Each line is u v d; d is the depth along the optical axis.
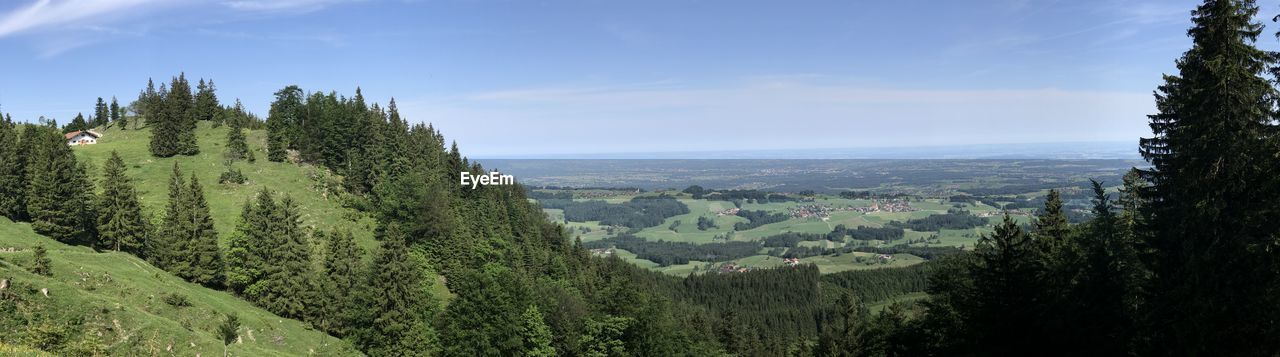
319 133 147.25
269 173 132.88
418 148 155.00
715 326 138.00
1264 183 30.08
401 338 74.81
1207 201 32.59
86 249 82.25
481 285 70.06
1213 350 31.50
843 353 101.25
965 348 40.69
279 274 82.62
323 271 87.25
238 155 137.00
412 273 79.50
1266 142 30.33
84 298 52.31
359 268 87.25
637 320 76.75
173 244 83.75
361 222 121.62
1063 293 38.50
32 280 50.50
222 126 162.00
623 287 84.81
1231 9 31.22
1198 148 33.53
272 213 87.44
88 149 142.75
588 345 76.44
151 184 120.44
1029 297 37.59
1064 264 41.38
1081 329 36.19
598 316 85.19
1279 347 29.86
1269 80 31.31
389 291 76.12
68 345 46.59
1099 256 38.34
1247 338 30.67
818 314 186.62
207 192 119.31
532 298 79.50
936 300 48.84
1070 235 54.38
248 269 85.00
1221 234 32.59
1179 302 33.06
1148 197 38.56
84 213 87.19
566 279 136.88
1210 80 32.25
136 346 50.97
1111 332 36.50
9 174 88.25
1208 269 32.03
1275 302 29.12
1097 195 47.31
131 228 86.56
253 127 170.12
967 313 41.47
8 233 76.19
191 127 149.50
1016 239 43.66
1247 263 30.78
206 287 83.44
